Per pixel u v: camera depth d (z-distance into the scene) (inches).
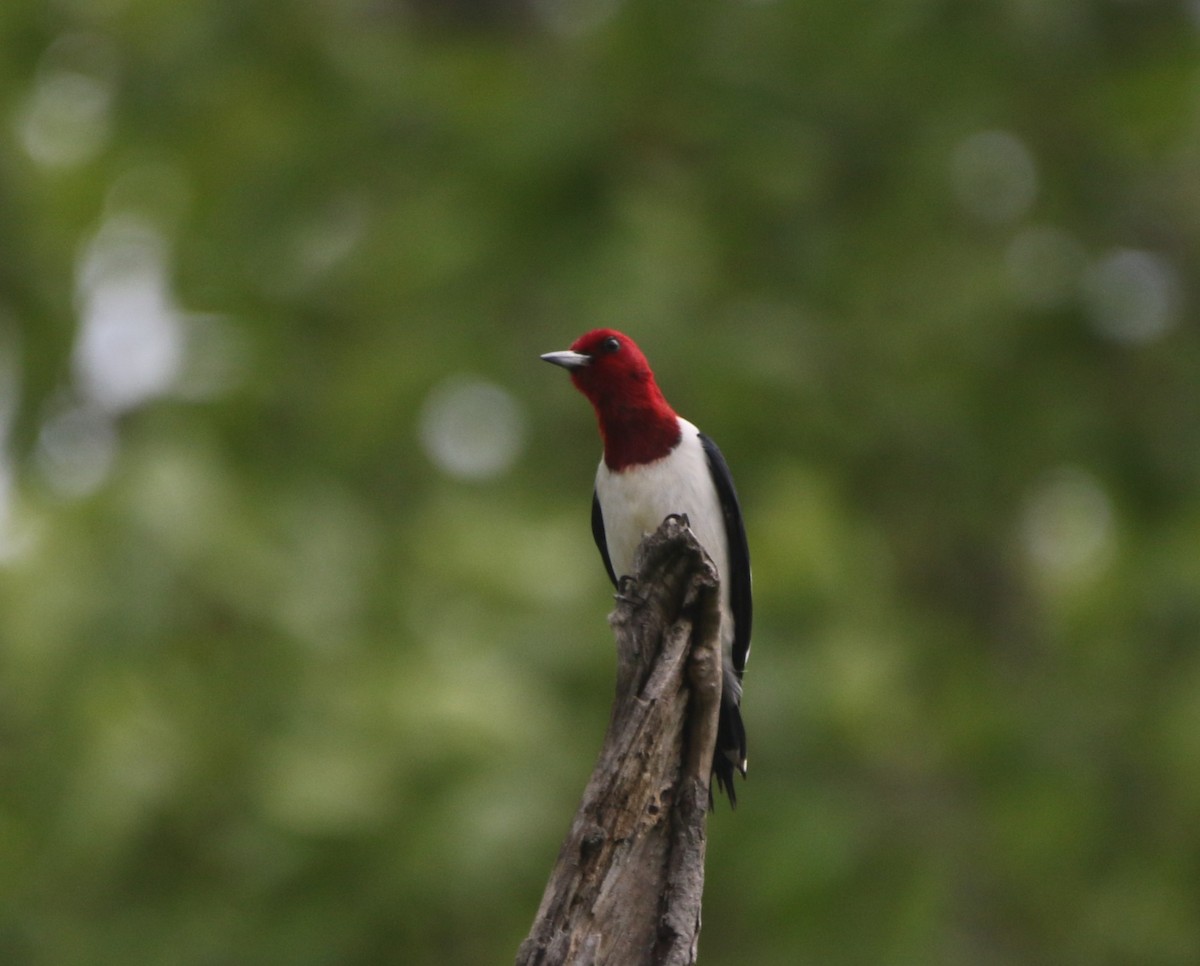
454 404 593.3
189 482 459.2
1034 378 606.5
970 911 537.6
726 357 552.1
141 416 589.3
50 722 426.0
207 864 426.3
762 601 480.7
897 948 474.9
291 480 556.7
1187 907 539.2
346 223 611.5
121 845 414.3
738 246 605.6
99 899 431.2
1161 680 556.7
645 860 241.9
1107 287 617.0
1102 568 614.9
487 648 455.5
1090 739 556.4
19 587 438.6
